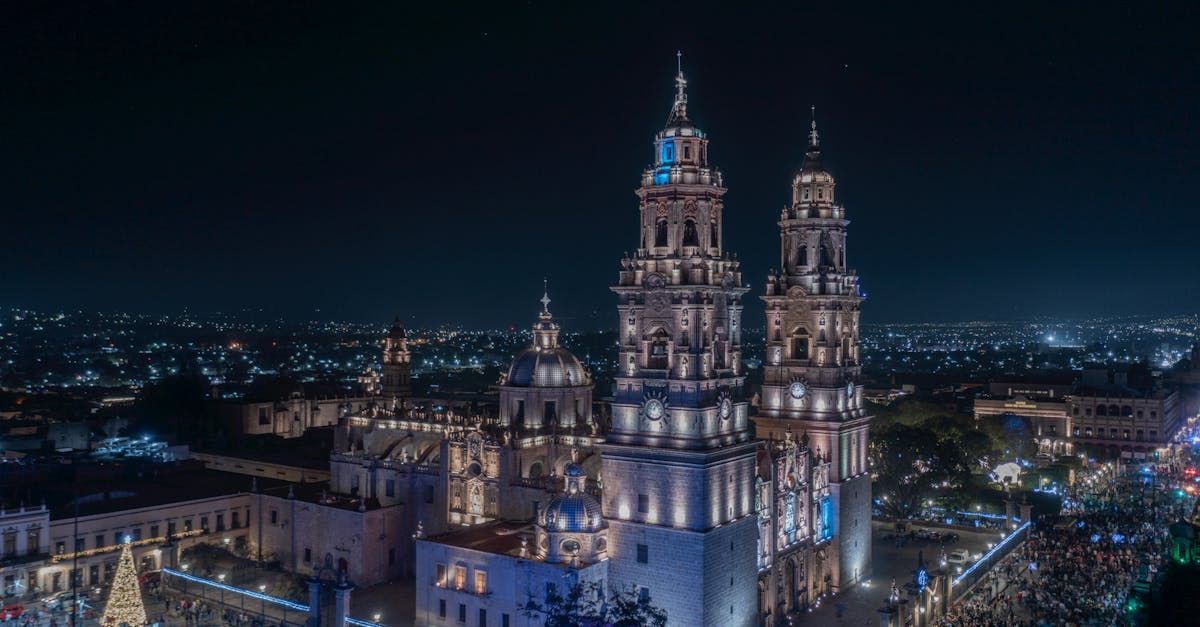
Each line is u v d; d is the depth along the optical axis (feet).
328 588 311.88
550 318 441.68
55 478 500.74
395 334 605.73
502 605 327.47
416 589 356.59
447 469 417.90
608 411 507.71
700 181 337.11
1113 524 502.38
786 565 381.19
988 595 409.90
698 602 314.55
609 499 336.90
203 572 419.95
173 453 598.34
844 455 422.00
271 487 496.23
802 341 435.12
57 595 391.65
